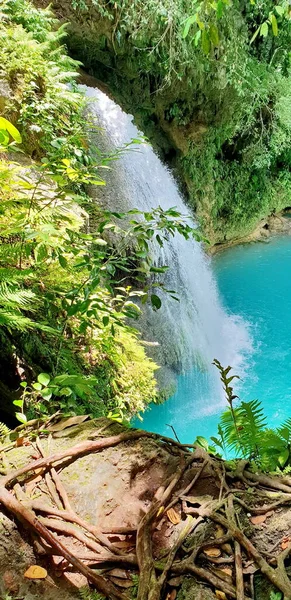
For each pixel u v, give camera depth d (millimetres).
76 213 3424
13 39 4074
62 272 2871
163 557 1242
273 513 1373
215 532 1312
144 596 1113
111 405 3842
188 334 6191
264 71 9375
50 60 4777
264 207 10617
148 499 1495
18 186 2760
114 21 6629
